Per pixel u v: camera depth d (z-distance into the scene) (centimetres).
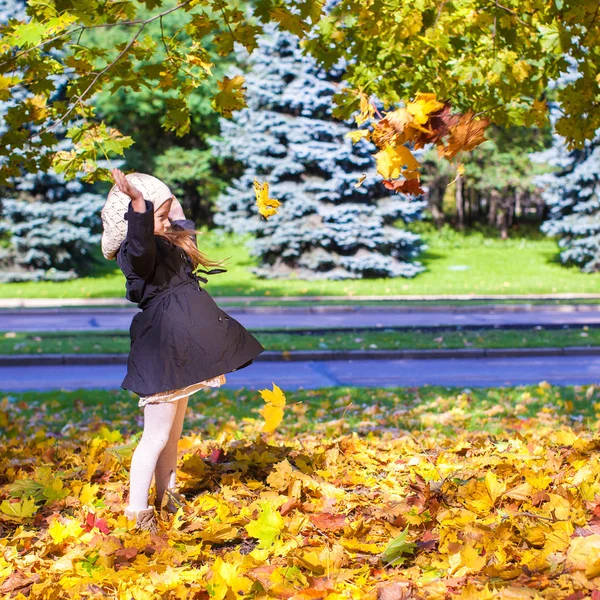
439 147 304
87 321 1900
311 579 271
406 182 305
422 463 448
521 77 416
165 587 278
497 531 299
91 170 471
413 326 1562
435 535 312
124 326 1802
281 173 2698
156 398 331
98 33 3027
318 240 2723
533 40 442
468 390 923
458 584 265
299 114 2775
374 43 470
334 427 650
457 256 3384
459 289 2477
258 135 2744
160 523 346
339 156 2628
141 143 3800
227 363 329
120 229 348
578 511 321
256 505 365
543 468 396
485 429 646
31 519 371
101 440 546
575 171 2764
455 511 333
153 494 385
